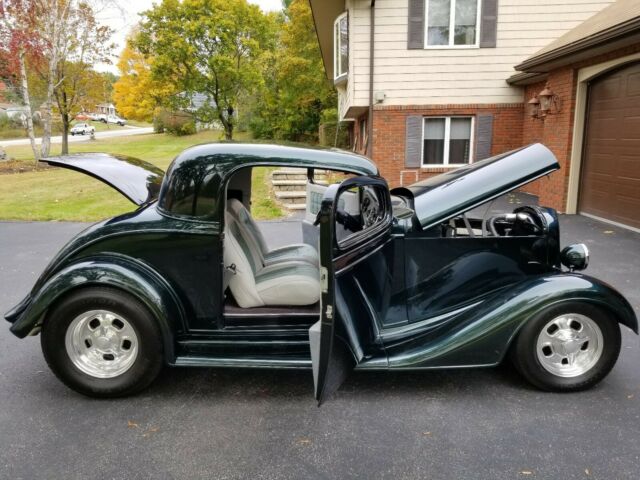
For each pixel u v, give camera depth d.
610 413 2.94
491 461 2.50
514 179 3.44
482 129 12.41
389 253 3.33
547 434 2.73
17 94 20.44
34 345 3.97
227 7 25.41
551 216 3.63
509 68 12.09
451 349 3.03
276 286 3.17
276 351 3.12
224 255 3.18
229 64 25.56
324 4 14.30
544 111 10.18
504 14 11.87
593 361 3.15
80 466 2.47
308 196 4.59
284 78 27.78
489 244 3.46
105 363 3.09
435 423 2.85
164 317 2.94
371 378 3.39
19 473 2.42
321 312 2.44
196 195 2.96
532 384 3.19
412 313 3.47
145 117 40.22
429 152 12.78
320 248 2.38
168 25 25.30
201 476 2.40
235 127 30.86
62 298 2.97
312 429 2.79
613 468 2.44
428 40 12.05
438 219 3.32
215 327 3.10
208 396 3.17
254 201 10.41
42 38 16.75
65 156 3.61
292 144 3.21
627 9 9.69
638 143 7.94
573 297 3.02
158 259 3.01
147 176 3.55
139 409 3.01
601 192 9.05
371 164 3.14
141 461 2.51
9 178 15.08
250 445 2.65
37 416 2.93
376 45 12.05
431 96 12.27
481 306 3.21
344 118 15.84
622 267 5.99
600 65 8.59
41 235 8.12
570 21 11.78
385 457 2.54
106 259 3.00
